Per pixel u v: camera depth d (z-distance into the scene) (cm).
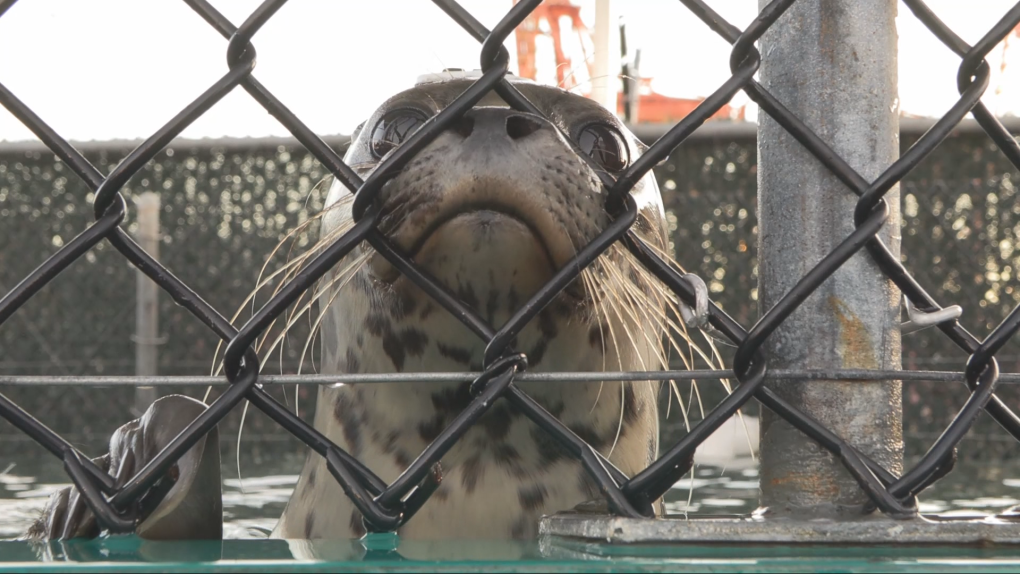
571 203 202
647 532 145
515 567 126
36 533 213
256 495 518
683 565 127
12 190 851
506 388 153
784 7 144
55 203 848
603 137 251
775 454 158
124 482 191
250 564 128
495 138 197
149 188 840
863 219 150
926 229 792
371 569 126
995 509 455
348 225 224
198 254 834
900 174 148
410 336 242
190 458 186
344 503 257
